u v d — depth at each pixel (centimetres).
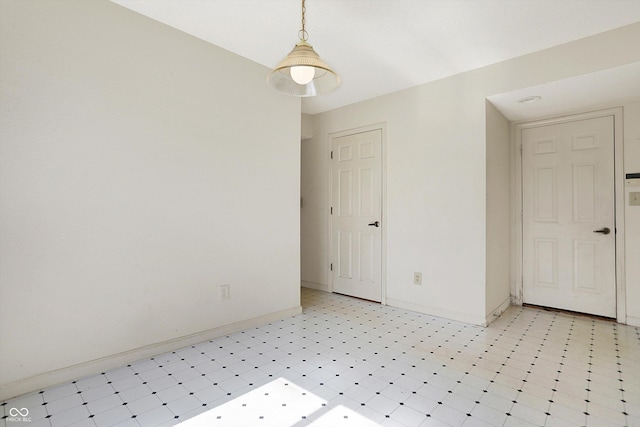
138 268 222
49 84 187
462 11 211
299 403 176
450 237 312
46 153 186
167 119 235
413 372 210
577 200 330
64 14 191
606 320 311
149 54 226
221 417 164
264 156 299
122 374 204
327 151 416
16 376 178
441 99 316
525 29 231
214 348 245
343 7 208
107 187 208
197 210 252
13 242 177
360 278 386
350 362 223
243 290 283
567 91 275
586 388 191
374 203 371
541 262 351
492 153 310
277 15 219
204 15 221
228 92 271
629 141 301
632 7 205
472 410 170
